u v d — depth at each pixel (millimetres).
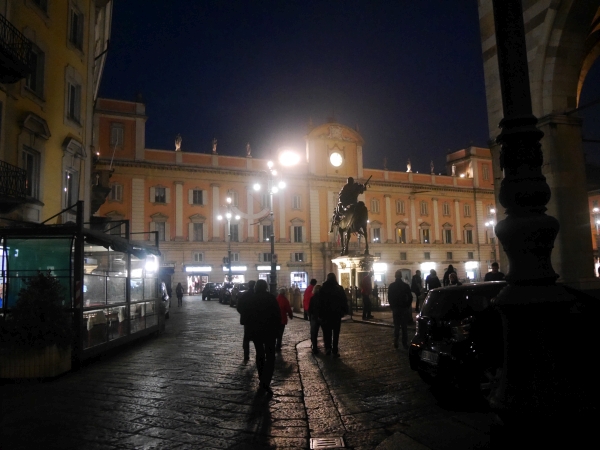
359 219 22688
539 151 3588
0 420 6008
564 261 10250
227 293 35656
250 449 5023
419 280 20562
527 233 3418
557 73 10844
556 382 3281
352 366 9438
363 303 18734
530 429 3246
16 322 8414
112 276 12117
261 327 7551
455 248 66938
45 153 15461
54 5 16188
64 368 8891
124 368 9609
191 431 5602
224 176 53594
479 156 70625
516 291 3396
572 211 10453
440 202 67062
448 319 6672
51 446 5086
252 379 8430
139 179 49531
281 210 56344
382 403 6730
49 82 15812
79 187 18125
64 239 9938
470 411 6270
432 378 6945
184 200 51781
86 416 6172
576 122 10734
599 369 4109
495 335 6328
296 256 56438
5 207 12820
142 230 49156
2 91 13125
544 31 10930
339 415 6207
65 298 9727
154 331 15031
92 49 19344
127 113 48906
